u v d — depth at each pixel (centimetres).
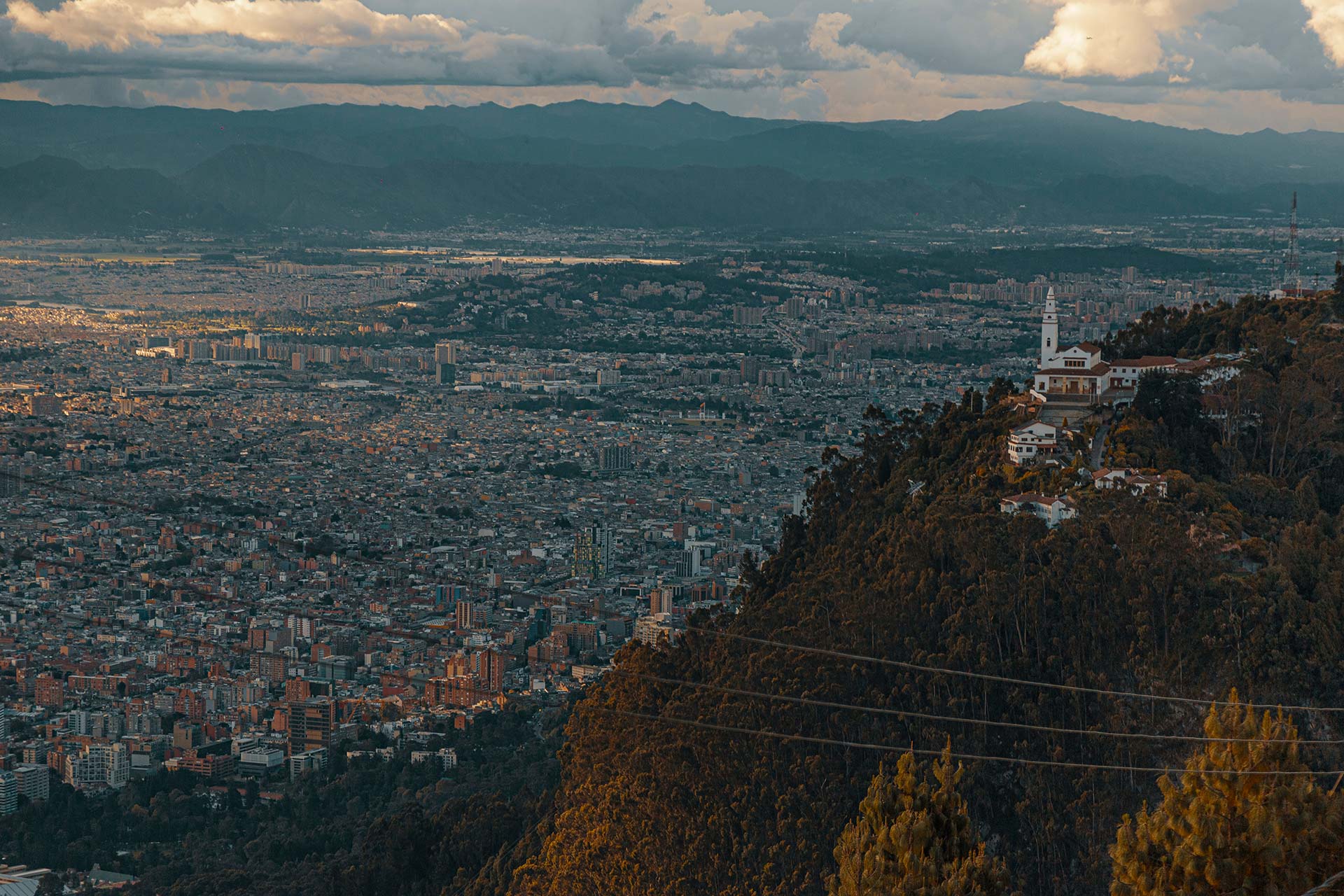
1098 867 8494
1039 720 9388
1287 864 5462
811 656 10031
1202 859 5494
